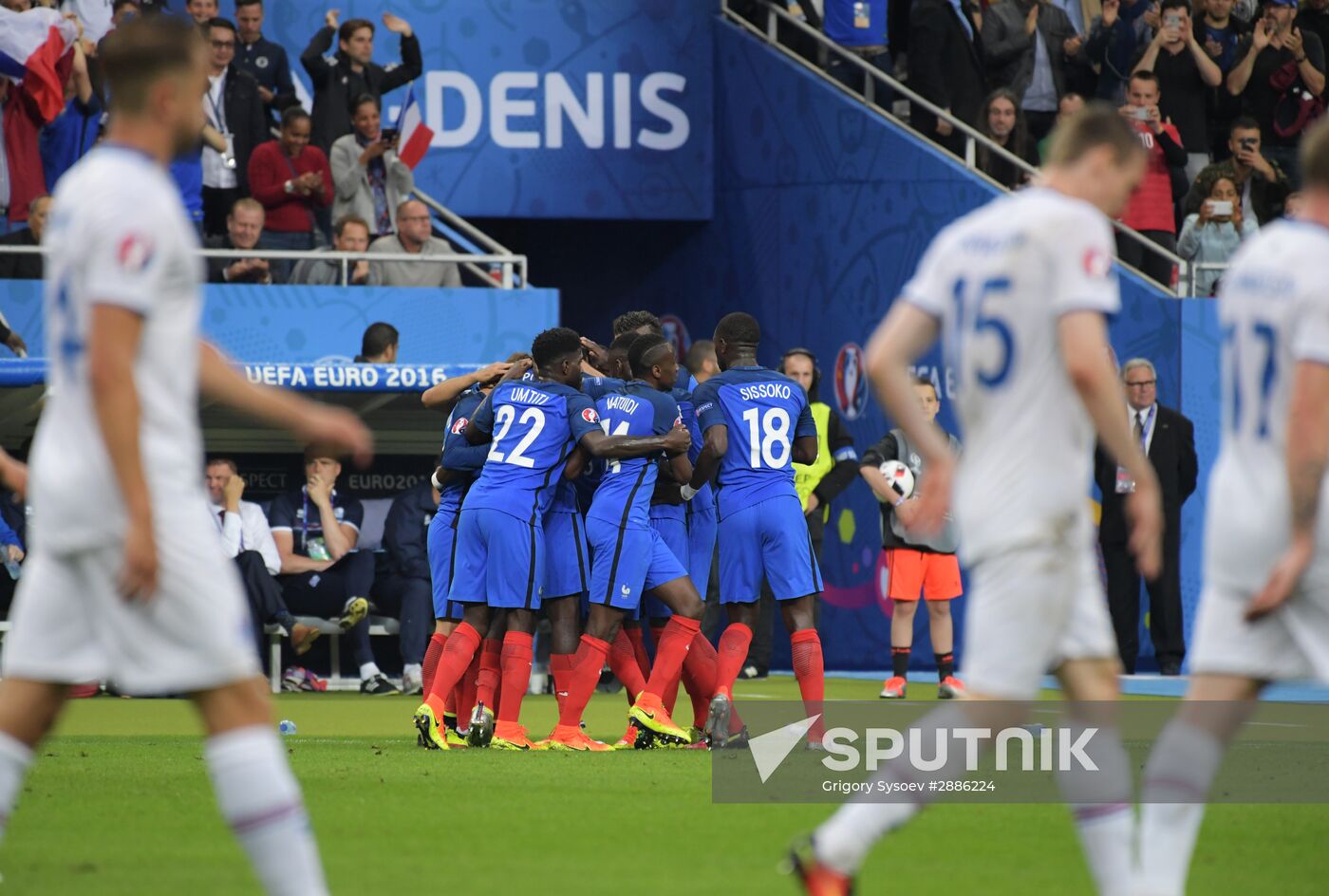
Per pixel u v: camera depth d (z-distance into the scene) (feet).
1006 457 45.50
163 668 41.98
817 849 45.42
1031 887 51.98
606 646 104.06
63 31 173.06
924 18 201.16
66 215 41.75
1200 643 48.65
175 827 64.18
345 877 52.44
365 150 181.88
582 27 216.13
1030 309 45.14
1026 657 45.29
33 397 159.02
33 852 57.41
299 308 171.73
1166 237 196.03
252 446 172.04
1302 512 45.24
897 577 148.56
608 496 103.65
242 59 192.13
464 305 175.32
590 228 233.55
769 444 103.45
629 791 77.87
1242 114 214.28
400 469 175.63
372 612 168.45
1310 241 46.44
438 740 101.65
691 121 219.00
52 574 42.93
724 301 219.20
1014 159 191.11
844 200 201.67
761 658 178.50
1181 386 185.16
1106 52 208.44
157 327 41.65
